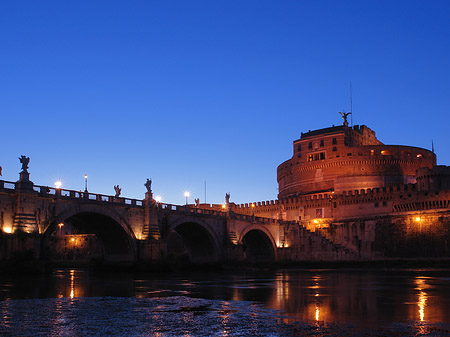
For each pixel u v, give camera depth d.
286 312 25.77
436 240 109.62
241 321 22.75
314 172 156.88
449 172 123.00
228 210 103.62
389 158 148.25
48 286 43.34
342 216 131.50
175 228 96.31
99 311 26.11
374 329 20.56
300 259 120.31
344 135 154.50
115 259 80.88
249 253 127.06
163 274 72.81
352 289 41.69
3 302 30.17
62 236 131.12
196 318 23.64
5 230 59.09
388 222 119.56
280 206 147.50
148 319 23.36
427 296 34.72
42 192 63.38
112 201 74.31
